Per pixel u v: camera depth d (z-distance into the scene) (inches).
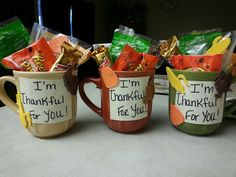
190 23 88.8
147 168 10.6
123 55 13.3
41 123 13.1
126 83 13.5
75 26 34.3
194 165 10.9
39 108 13.0
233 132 14.9
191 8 87.7
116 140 13.7
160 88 24.7
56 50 13.6
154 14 90.7
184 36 14.9
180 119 14.0
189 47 14.5
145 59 13.6
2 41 13.2
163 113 18.9
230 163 11.1
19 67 12.9
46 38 14.3
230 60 13.4
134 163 11.1
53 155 11.9
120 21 75.9
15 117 17.8
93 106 16.0
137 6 82.4
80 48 14.0
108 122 14.7
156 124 16.4
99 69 14.4
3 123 16.5
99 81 15.0
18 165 10.9
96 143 13.3
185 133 14.6
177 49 14.5
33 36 14.5
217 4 84.6
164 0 88.8
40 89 12.7
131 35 14.5
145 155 11.9
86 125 16.1
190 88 13.3
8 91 17.8
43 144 13.1
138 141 13.5
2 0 23.1
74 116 14.5
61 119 13.5
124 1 79.0
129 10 80.1
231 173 10.2
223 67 13.3
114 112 14.1
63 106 13.5
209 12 86.1
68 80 13.4
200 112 13.4
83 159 11.4
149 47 14.5
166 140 13.7
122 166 10.8
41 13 27.9
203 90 13.1
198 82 13.0
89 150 12.4
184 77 13.4
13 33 13.7
